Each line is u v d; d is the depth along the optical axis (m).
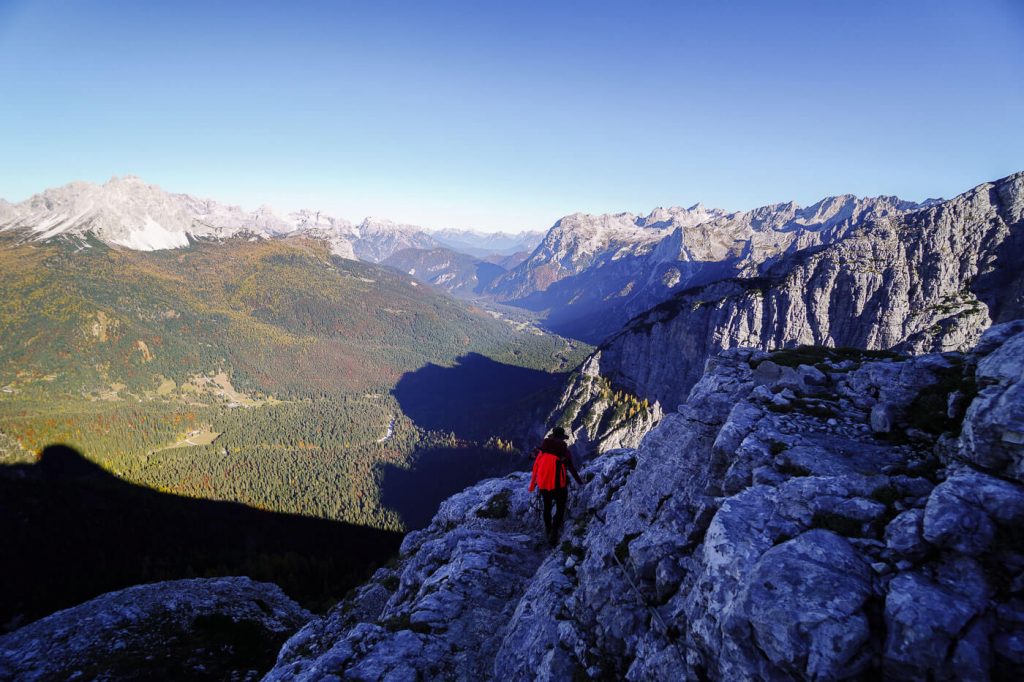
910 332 150.38
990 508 5.98
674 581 8.56
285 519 160.38
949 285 153.12
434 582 14.65
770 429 10.34
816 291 168.75
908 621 5.38
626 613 8.92
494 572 14.30
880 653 5.53
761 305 176.12
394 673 10.44
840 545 6.51
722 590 6.79
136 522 137.12
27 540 117.06
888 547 6.40
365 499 197.62
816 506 7.53
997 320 138.88
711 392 13.48
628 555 9.78
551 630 10.09
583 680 8.62
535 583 12.14
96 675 24.55
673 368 198.50
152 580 114.06
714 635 6.61
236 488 192.25
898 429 9.73
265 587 38.06
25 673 24.59
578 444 196.00
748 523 7.57
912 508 6.88
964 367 9.69
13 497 130.00
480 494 24.59
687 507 10.44
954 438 8.05
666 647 7.77
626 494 12.48
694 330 191.00
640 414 189.75
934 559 6.06
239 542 137.88
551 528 15.47
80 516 132.00
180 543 132.50
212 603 32.47
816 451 9.24
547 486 14.34
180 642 28.12
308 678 10.53
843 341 164.12
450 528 22.17
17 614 99.44
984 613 5.38
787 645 5.69
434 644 11.52
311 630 17.75
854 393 11.46
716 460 10.52
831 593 5.84
